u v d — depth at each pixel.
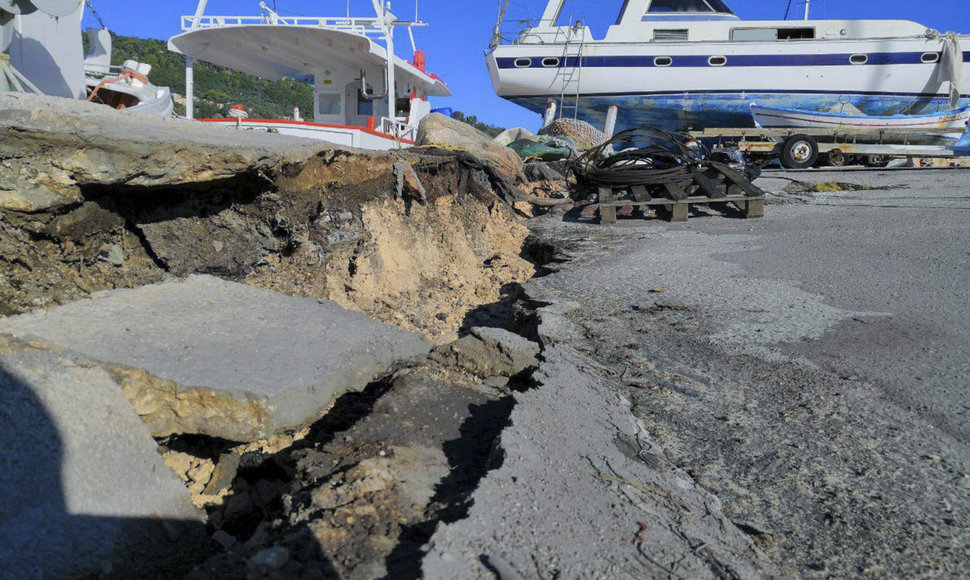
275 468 3.42
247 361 3.57
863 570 2.37
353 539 2.39
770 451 3.20
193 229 5.08
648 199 10.34
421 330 6.11
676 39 19.89
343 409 3.86
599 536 2.37
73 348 3.40
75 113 4.66
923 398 3.67
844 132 17.67
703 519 2.61
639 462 3.03
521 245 9.54
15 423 2.85
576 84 20.20
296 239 5.95
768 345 4.57
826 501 2.79
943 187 12.11
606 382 3.97
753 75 19.53
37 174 3.86
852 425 3.42
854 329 4.80
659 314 5.36
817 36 19.64
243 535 3.11
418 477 2.90
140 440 3.15
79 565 2.58
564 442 3.06
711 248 8.00
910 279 6.02
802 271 6.56
